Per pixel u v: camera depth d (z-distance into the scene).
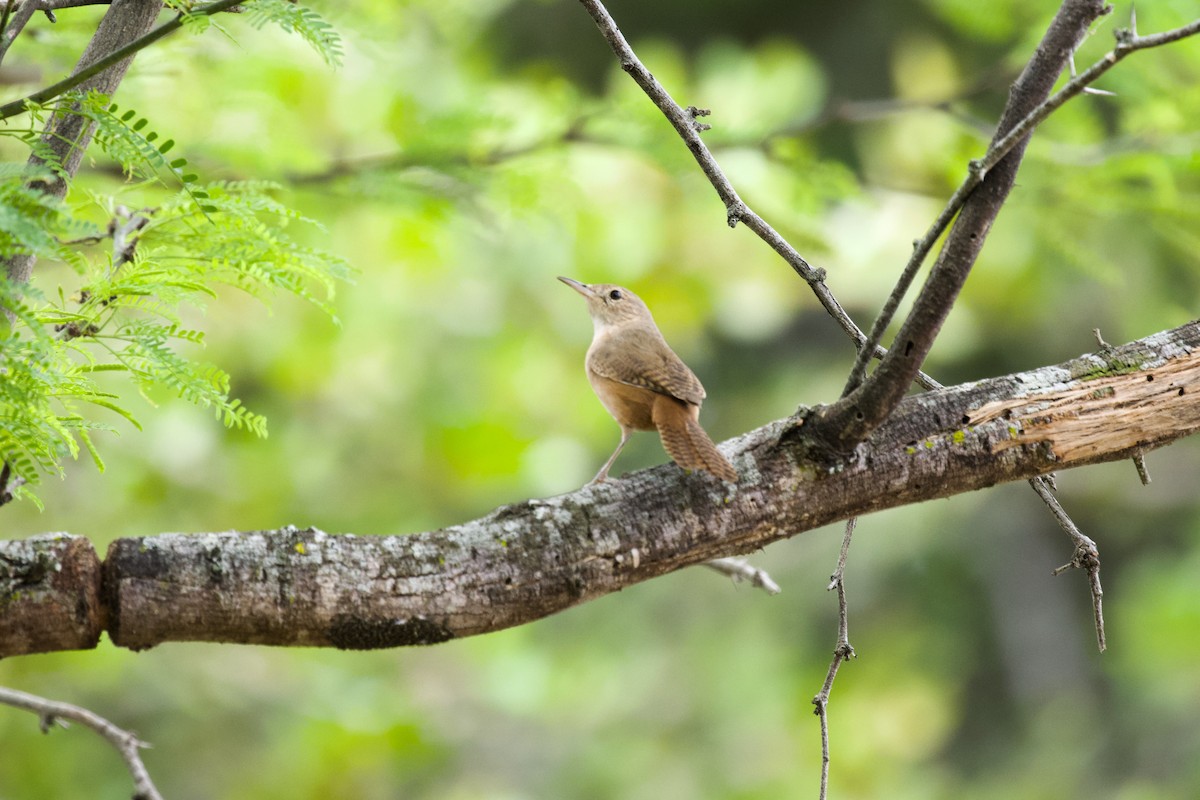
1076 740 20.08
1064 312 18.23
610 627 19.14
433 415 15.45
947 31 18.61
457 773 16.75
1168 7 8.50
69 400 4.96
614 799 17.14
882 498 5.51
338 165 9.41
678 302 15.12
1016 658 21.34
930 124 14.33
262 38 10.05
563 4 19.03
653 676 18.66
